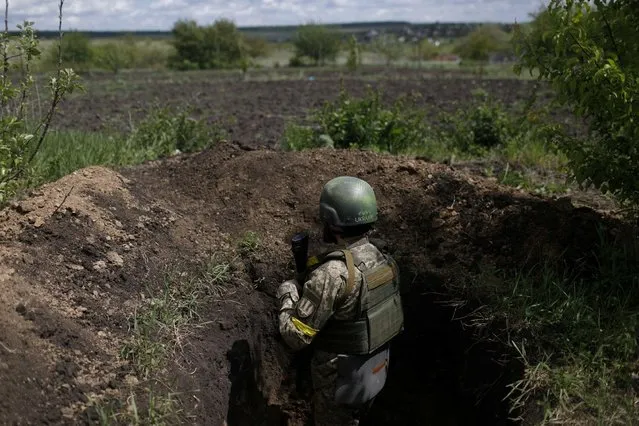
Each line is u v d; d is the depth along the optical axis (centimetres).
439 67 3241
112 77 2706
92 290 352
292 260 433
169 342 347
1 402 268
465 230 445
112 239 393
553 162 726
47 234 367
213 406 338
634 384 321
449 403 417
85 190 425
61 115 1341
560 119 1205
